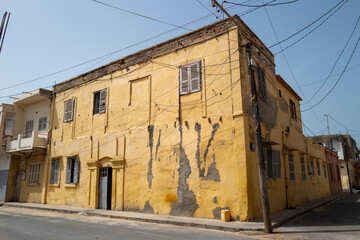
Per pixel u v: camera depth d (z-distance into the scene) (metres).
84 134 16.72
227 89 11.48
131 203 13.52
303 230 8.84
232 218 10.33
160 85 13.72
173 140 12.66
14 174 20.89
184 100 12.66
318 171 21.75
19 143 19.53
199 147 11.78
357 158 45.72
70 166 16.95
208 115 11.80
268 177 12.30
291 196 14.47
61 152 17.83
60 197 17.11
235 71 11.40
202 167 11.54
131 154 14.09
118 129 15.00
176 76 13.18
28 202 19.38
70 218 12.09
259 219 10.36
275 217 10.83
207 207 11.09
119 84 15.61
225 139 11.13
